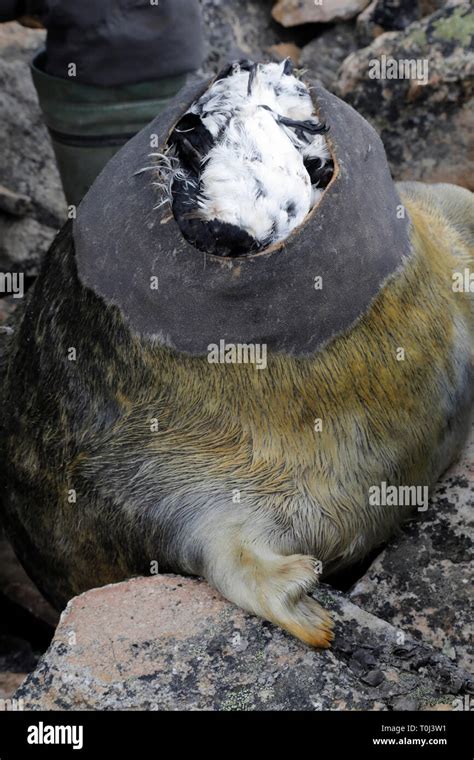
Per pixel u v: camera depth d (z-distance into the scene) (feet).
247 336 8.16
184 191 7.95
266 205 7.67
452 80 14.64
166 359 8.48
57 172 16.94
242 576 8.45
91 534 9.52
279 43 18.65
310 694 7.98
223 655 8.29
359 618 8.55
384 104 15.16
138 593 8.91
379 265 8.44
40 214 16.60
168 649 8.38
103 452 9.11
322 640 8.19
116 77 13.44
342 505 8.87
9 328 11.59
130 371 8.73
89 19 13.01
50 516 9.85
